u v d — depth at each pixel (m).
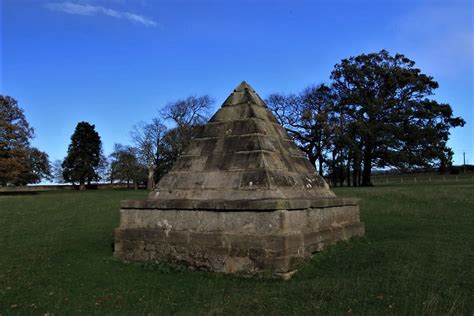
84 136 80.81
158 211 9.89
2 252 12.48
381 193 27.39
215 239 8.94
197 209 9.34
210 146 10.54
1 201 32.34
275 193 9.19
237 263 8.63
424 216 18.47
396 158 47.59
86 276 8.95
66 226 18.77
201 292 7.48
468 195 23.61
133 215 10.23
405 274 7.62
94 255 11.02
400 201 23.66
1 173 52.38
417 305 5.98
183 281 8.35
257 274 8.38
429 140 48.53
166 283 8.25
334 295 6.59
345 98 51.03
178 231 9.48
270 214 8.52
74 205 28.16
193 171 10.30
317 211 9.91
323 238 9.79
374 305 6.09
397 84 50.44
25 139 55.62
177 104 65.88
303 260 8.74
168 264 9.40
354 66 52.12
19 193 60.28
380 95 51.09
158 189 10.42
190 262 9.20
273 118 11.45
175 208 9.60
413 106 49.75
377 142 49.31
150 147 69.50
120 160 79.25
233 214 8.91
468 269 7.95
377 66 51.38
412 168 50.25
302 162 11.30
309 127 55.03
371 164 51.03
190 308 6.59
